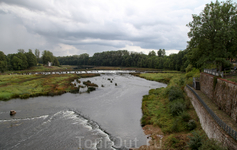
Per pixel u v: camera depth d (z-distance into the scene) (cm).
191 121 1586
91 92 3575
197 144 1159
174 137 1395
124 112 2259
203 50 2586
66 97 3105
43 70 10331
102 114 2180
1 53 9238
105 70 11131
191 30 2597
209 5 2495
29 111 2270
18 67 9662
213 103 1744
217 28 2281
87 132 1658
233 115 1259
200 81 2525
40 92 3375
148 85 4572
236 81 1386
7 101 2784
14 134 1591
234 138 927
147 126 1752
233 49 2391
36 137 1541
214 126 1161
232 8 2367
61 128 1741
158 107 2311
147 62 13288
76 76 6488
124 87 4216
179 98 2414
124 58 15812
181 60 8950
